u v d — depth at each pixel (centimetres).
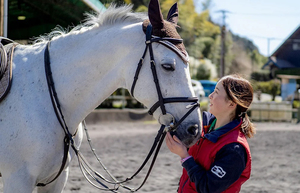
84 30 243
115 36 230
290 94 2591
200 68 2998
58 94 233
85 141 834
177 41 216
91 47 233
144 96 221
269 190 445
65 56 237
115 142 832
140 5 1536
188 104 211
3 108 222
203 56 3209
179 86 212
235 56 4269
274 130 1138
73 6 697
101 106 1420
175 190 441
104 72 234
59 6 705
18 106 220
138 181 481
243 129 199
